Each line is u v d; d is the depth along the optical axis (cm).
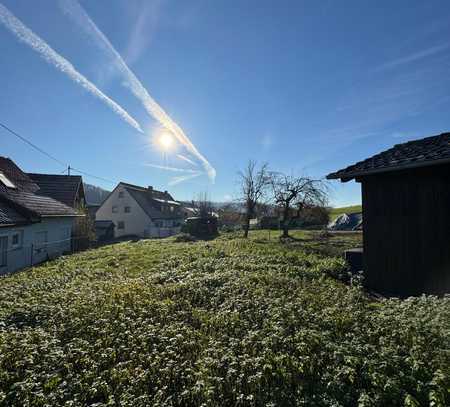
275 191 2438
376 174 706
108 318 532
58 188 2505
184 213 5659
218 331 486
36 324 538
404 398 293
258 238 2284
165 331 471
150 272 991
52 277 940
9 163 2080
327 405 293
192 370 361
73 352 411
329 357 371
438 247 607
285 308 521
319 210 2495
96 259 1305
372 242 721
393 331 411
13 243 1367
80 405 311
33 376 354
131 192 4022
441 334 391
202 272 905
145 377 352
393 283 677
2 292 757
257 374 330
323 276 856
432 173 618
